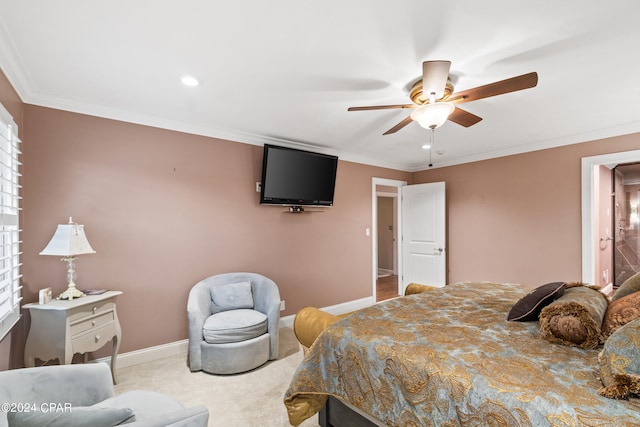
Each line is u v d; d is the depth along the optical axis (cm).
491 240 419
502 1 133
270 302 281
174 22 147
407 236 507
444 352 134
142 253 274
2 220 174
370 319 180
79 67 190
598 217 432
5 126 189
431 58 180
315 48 170
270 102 246
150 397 145
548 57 178
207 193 312
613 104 248
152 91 225
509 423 99
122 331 263
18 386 119
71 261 224
